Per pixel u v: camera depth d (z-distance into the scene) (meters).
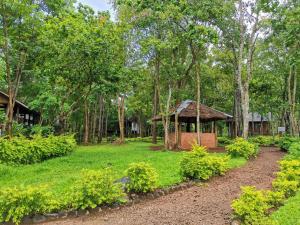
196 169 11.27
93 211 8.12
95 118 36.22
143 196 9.30
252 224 6.77
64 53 16.61
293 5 19.50
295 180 10.03
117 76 18.80
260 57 28.88
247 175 12.55
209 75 31.55
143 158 15.50
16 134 20.50
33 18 16.88
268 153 20.80
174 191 10.15
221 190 10.30
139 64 24.56
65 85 21.02
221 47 25.48
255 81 28.91
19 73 18.56
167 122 22.78
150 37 20.53
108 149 21.97
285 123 33.41
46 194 7.90
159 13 18.91
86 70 17.89
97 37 16.91
